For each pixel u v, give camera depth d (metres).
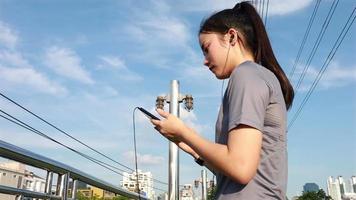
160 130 1.60
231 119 1.47
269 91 1.56
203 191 25.03
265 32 1.79
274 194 1.49
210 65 1.79
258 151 1.43
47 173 2.64
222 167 1.42
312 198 66.44
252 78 1.54
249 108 1.46
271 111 1.56
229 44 1.75
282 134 1.58
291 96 1.74
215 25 1.77
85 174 3.13
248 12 1.81
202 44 1.82
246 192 1.47
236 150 1.40
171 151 9.53
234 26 1.75
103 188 3.69
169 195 9.34
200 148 1.49
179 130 1.54
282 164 1.55
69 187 2.98
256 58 1.75
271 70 1.73
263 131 1.54
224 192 1.53
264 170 1.50
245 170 1.38
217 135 1.63
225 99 1.64
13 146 2.08
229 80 1.62
